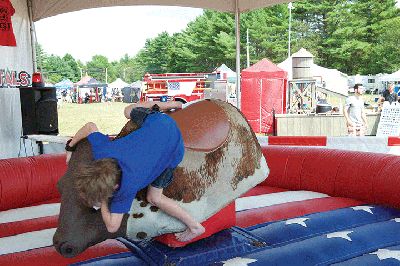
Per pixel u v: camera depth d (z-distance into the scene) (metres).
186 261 2.36
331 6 41.16
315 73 16.08
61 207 2.19
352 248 2.59
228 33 42.72
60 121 17.44
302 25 42.44
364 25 39.56
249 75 12.00
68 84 37.47
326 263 2.41
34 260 2.42
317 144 5.24
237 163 2.60
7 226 3.02
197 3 7.16
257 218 3.04
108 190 1.83
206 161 2.47
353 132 8.43
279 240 2.70
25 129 6.11
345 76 16.19
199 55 43.78
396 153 5.06
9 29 6.20
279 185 4.12
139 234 2.33
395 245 2.65
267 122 12.08
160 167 2.07
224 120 2.61
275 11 43.88
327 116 8.83
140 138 2.03
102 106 27.62
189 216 2.32
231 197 2.57
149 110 2.22
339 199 3.60
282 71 11.94
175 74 16.98
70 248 2.13
